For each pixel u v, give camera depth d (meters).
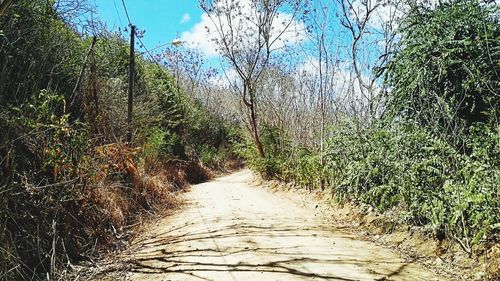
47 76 8.59
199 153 32.03
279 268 6.18
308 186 15.36
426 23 8.84
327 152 12.49
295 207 12.98
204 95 40.25
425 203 7.15
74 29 10.11
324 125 15.01
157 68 27.28
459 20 8.36
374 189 8.99
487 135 7.23
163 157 19.38
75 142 7.60
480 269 5.79
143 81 19.88
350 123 11.67
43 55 8.32
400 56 9.42
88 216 7.97
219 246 7.66
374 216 9.33
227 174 34.06
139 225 9.95
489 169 6.27
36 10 8.25
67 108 8.88
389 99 9.69
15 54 7.59
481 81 7.80
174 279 5.85
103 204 8.95
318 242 7.91
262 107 22.22
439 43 8.25
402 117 9.30
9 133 6.58
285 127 20.64
